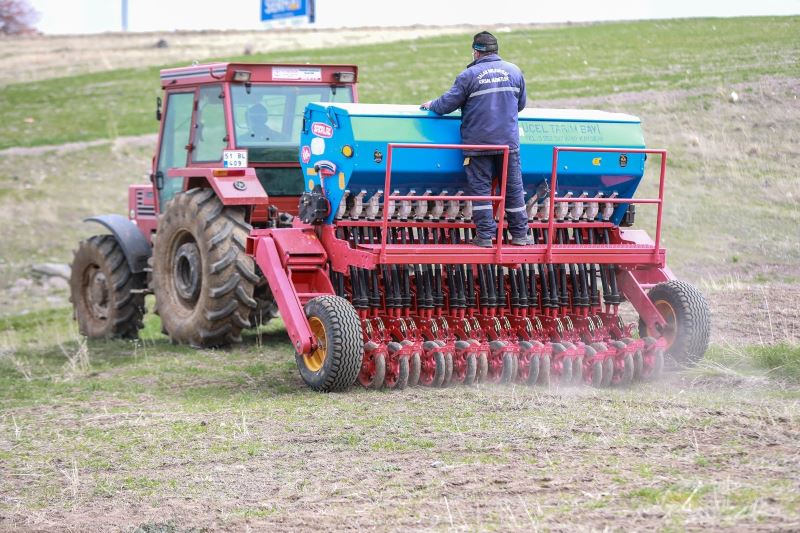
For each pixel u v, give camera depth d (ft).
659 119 128.16
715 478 27.68
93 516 28.73
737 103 130.00
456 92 44.45
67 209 127.54
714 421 34.37
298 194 60.44
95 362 57.67
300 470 31.71
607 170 48.96
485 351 43.88
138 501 29.78
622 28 210.38
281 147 59.67
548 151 47.75
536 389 42.78
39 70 232.32
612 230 51.13
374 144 44.62
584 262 46.24
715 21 199.72
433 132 45.62
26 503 30.32
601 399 39.83
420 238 47.52
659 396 40.47
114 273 65.92
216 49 247.50
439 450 32.94
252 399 43.98
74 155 152.66
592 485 27.91
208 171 56.90
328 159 46.32
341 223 46.19
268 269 46.50
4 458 35.42
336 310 43.29
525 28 241.35
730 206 101.35
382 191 46.06
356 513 27.14
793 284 72.95
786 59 149.59
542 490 27.89
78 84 210.38
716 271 83.97
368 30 293.64
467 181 46.42
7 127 174.09
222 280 56.34
